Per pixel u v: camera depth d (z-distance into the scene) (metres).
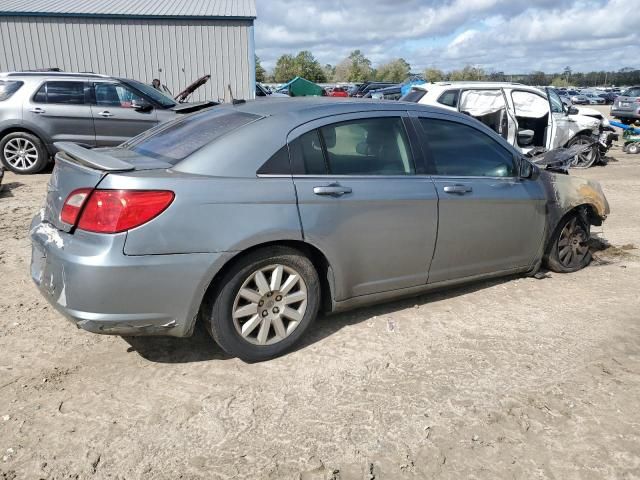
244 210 3.08
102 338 3.65
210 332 3.25
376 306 4.25
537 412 2.94
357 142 3.62
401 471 2.50
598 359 3.51
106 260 2.79
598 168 12.80
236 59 18.30
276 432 2.74
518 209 4.40
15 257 5.20
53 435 2.67
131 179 2.85
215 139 3.23
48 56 17.12
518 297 4.52
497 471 2.51
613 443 2.71
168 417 2.83
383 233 3.64
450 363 3.42
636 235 6.68
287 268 3.34
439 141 4.04
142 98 9.76
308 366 3.36
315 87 22.06
